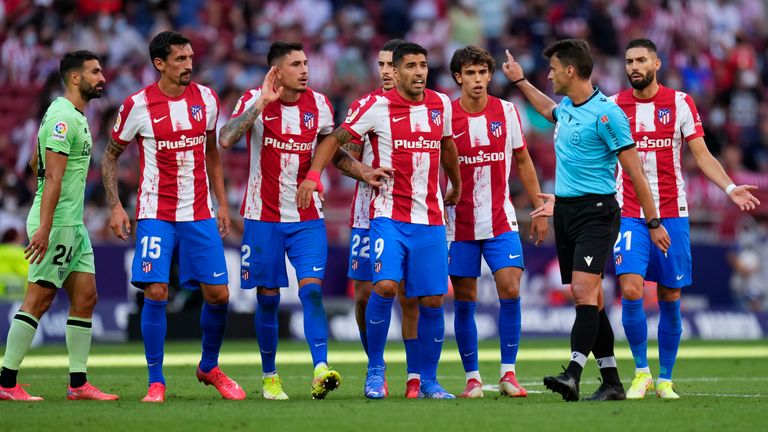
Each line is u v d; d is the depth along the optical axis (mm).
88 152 32375
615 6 96250
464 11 91312
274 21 87188
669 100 32875
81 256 32281
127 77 80250
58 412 27422
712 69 95125
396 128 31953
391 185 32125
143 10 85375
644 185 29781
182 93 31703
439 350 32938
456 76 34062
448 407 28562
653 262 32875
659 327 33156
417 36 90062
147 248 31203
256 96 32469
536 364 48219
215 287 31922
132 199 70062
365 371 44219
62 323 60906
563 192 30625
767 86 99500
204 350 32656
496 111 33969
